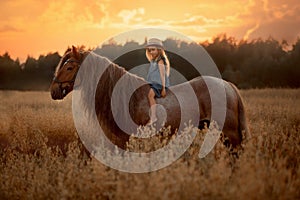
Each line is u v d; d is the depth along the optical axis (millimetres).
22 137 9875
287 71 31391
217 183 4703
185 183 4684
